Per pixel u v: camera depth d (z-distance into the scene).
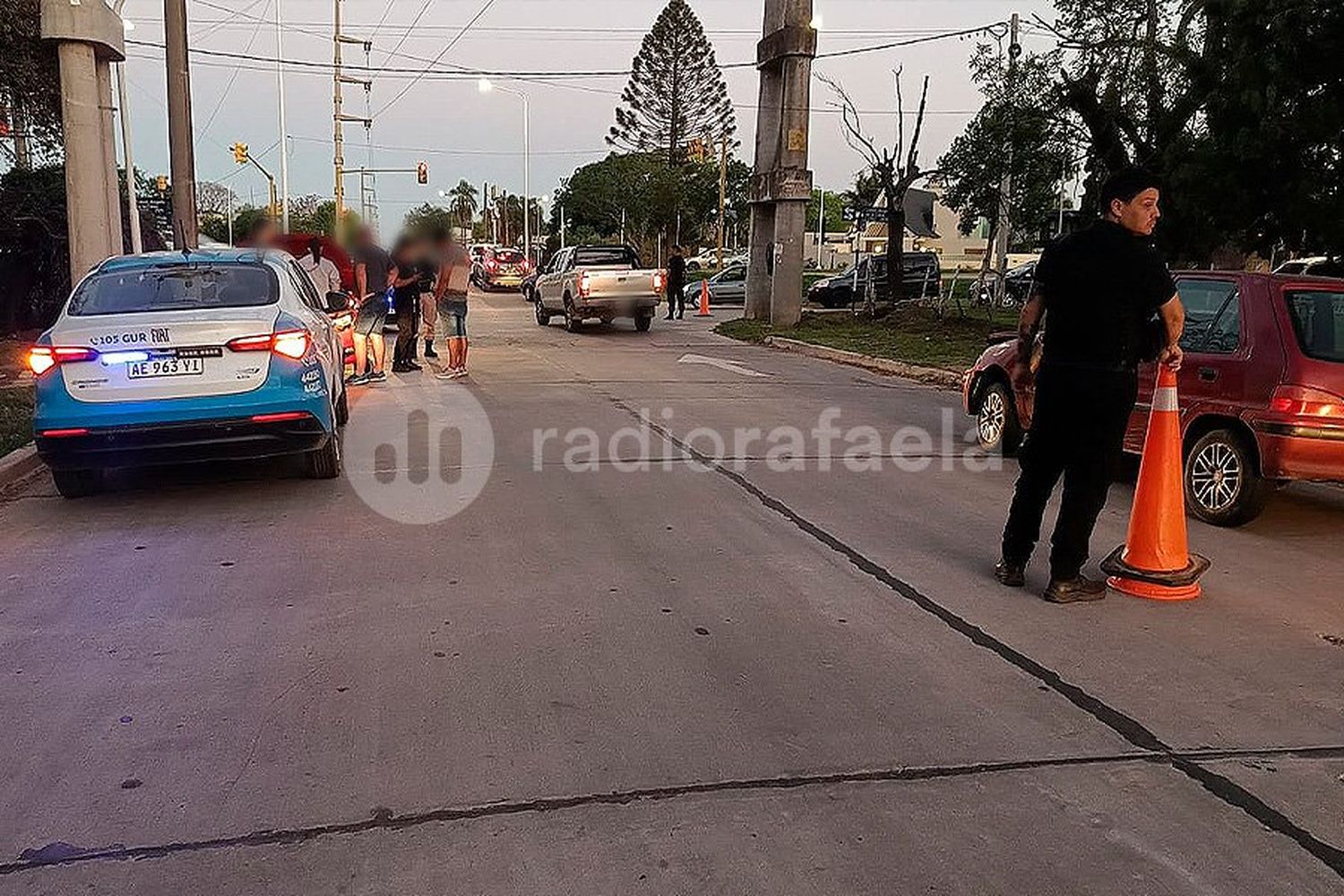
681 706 4.10
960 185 20.61
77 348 6.69
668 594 5.39
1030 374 5.64
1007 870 3.06
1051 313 5.25
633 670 4.44
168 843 3.17
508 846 3.15
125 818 3.31
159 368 6.80
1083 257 5.09
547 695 4.19
